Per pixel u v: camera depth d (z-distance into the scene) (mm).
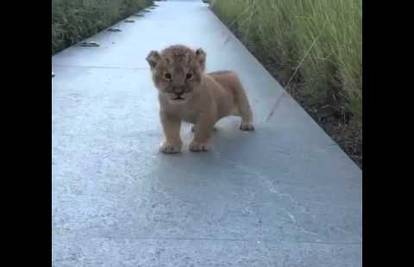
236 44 5676
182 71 2533
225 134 2873
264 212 2104
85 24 5977
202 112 2609
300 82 3859
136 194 2215
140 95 3477
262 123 3041
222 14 8594
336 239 1947
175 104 2557
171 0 16250
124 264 1813
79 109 3156
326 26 3340
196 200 2180
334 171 2438
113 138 2758
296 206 2146
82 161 2482
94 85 3680
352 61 2830
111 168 2430
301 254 1871
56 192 2201
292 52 4008
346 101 3070
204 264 1819
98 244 1902
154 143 2715
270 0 4762
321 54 3301
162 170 2426
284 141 2775
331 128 3012
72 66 4234
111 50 5090
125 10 9188
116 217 2057
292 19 4152
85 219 2035
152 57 2605
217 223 2031
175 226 2008
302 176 2389
